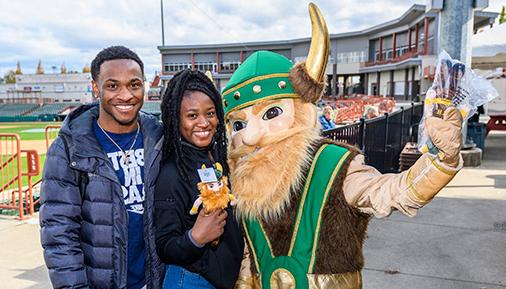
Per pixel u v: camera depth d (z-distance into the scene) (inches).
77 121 78.4
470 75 62.4
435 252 177.0
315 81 77.3
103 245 75.5
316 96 78.1
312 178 74.0
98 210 75.2
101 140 79.7
